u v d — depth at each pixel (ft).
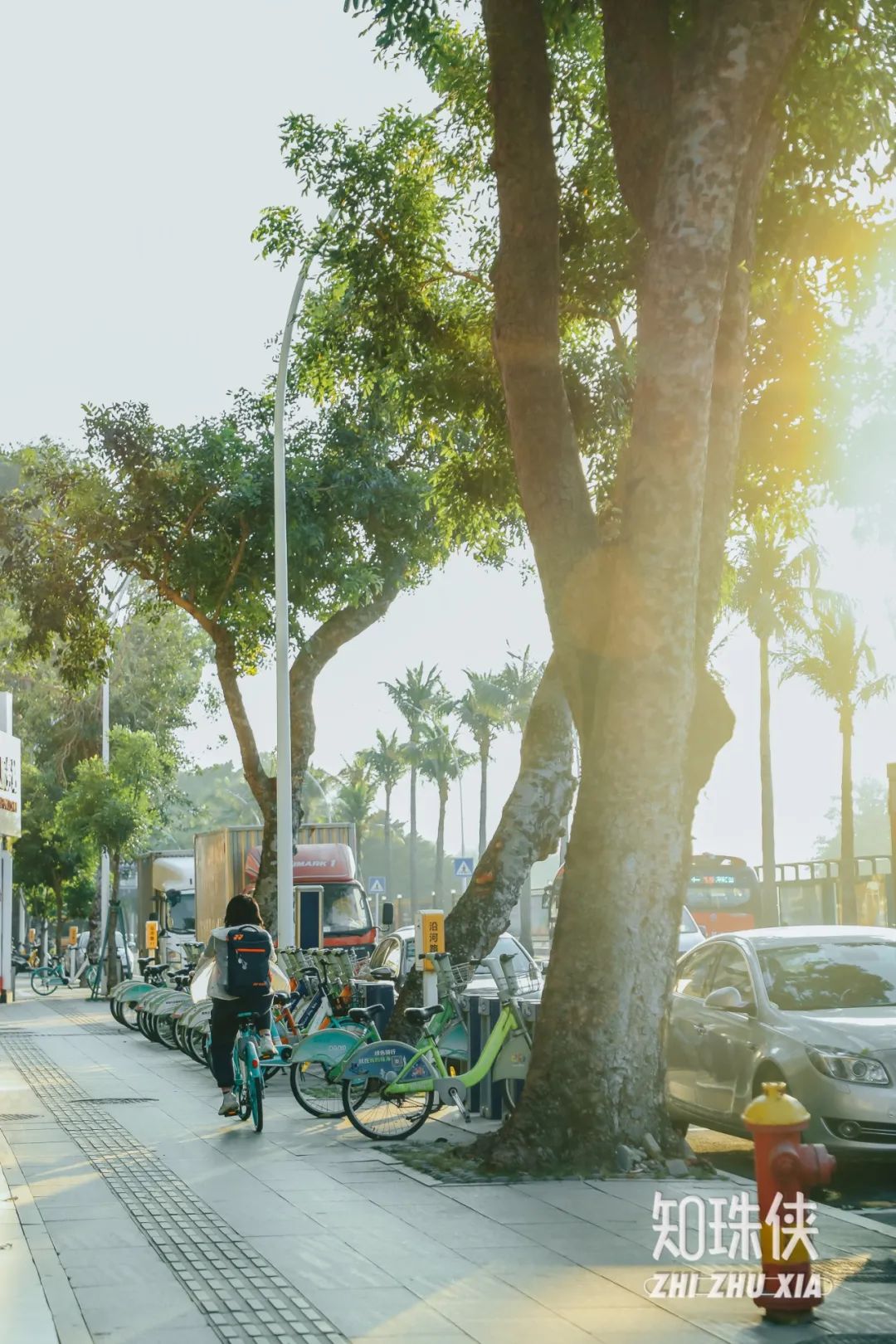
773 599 159.94
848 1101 34.63
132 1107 50.03
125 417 87.66
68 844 181.37
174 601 89.51
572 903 35.99
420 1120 41.73
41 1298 23.04
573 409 60.13
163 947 134.10
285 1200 31.60
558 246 39.42
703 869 133.59
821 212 49.11
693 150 35.17
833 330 57.52
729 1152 42.45
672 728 35.70
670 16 40.22
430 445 88.53
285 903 75.36
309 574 86.33
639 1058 35.35
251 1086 43.24
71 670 91.25
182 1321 21.80
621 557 36.06
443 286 63.77
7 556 90.38
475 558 68.49
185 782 559.79
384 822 403.95
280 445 77.66
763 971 39.78
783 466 59.67
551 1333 21.09
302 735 85.92
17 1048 77.87
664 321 35.37
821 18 41.93
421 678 320.91
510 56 38.78
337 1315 22.12
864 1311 22.24
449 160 61.82
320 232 62.64
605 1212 29.94
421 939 49.73
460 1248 26.68
